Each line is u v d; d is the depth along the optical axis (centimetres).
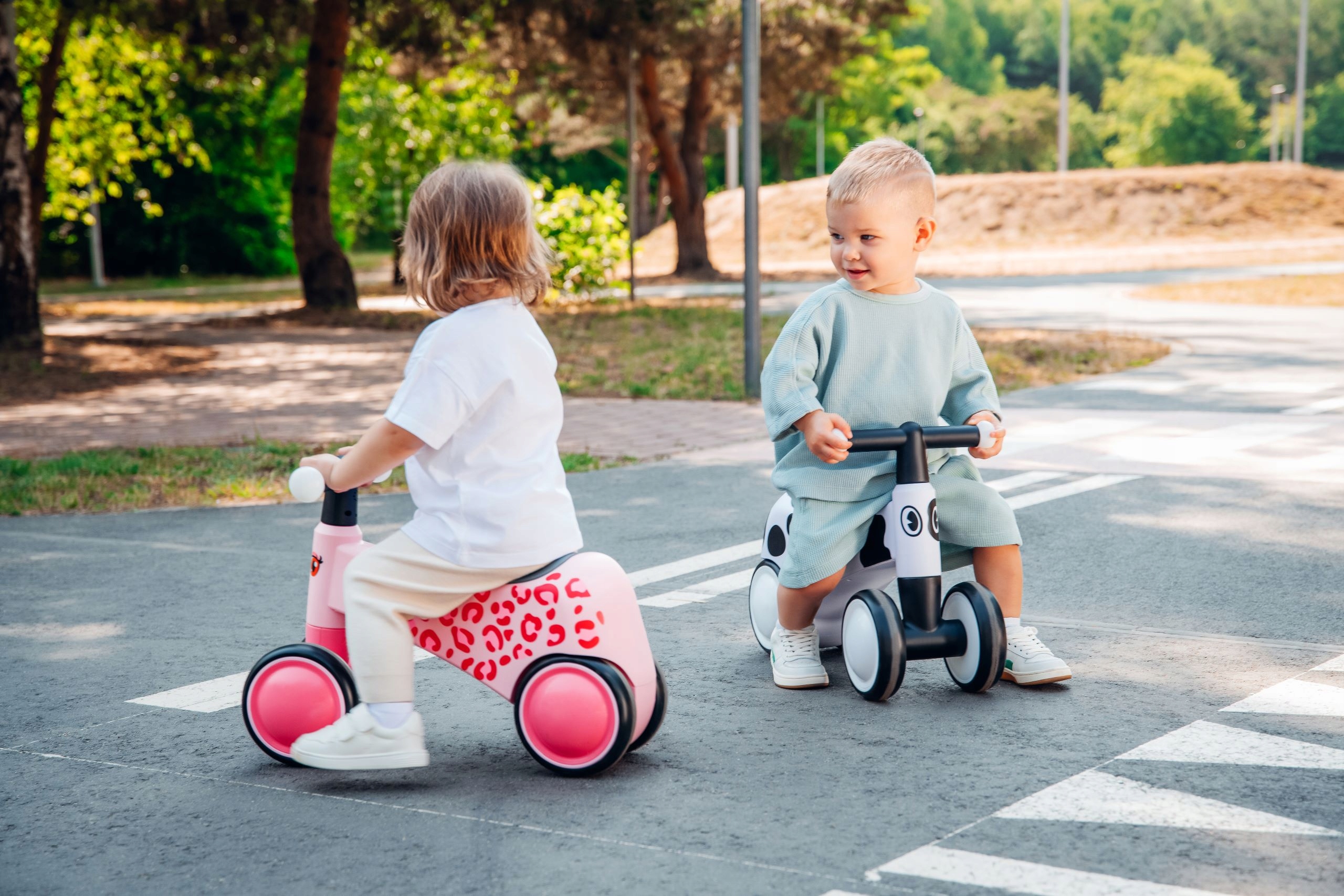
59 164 2783
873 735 351
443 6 2130
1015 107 9100
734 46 2862
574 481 753
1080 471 727
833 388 383
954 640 377
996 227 3981
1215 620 454
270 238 4412
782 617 399
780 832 288
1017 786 312
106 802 316
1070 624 453
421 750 322
